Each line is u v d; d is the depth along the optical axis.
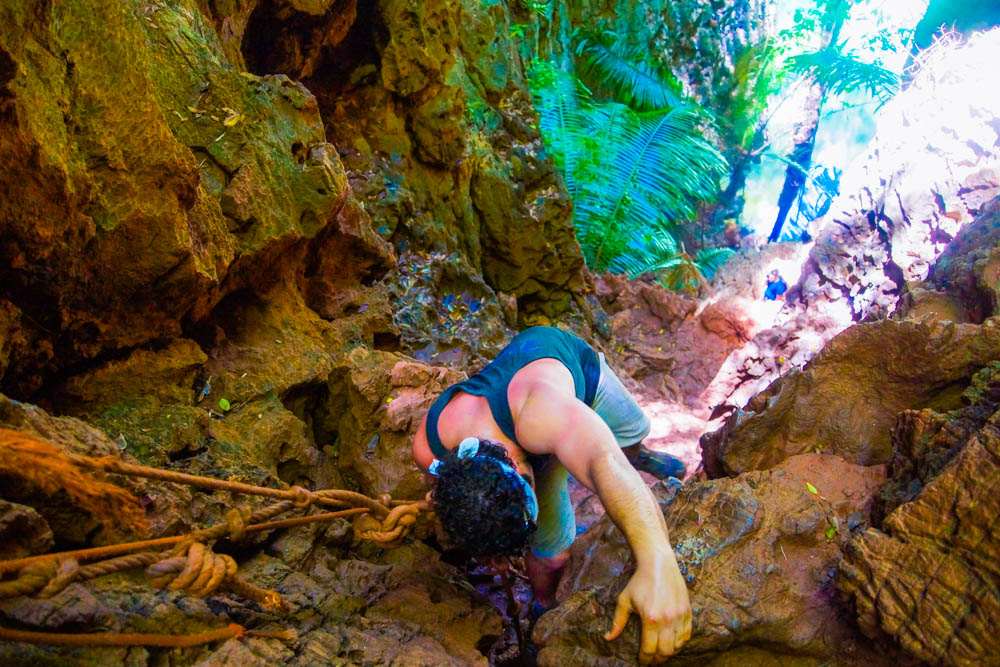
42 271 2.44
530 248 6.09
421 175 5.70
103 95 2.58
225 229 3.20
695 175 7.93
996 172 4.75
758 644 2.34
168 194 2.75
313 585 2.58
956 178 4.94
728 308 6.36
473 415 2.57
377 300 4.48
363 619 2.56
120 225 2.63
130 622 2.00
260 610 2.34
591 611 2.38
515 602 3.11
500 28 6.66
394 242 5.33
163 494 2.43
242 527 2.06
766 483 2.73
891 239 5.35
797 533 2.50
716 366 6.06
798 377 3.20
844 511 2.66
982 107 4.95
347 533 3.01
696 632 2.26
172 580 1.87
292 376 3.47
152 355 3.04
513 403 2.52
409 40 5.34
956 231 4.85
